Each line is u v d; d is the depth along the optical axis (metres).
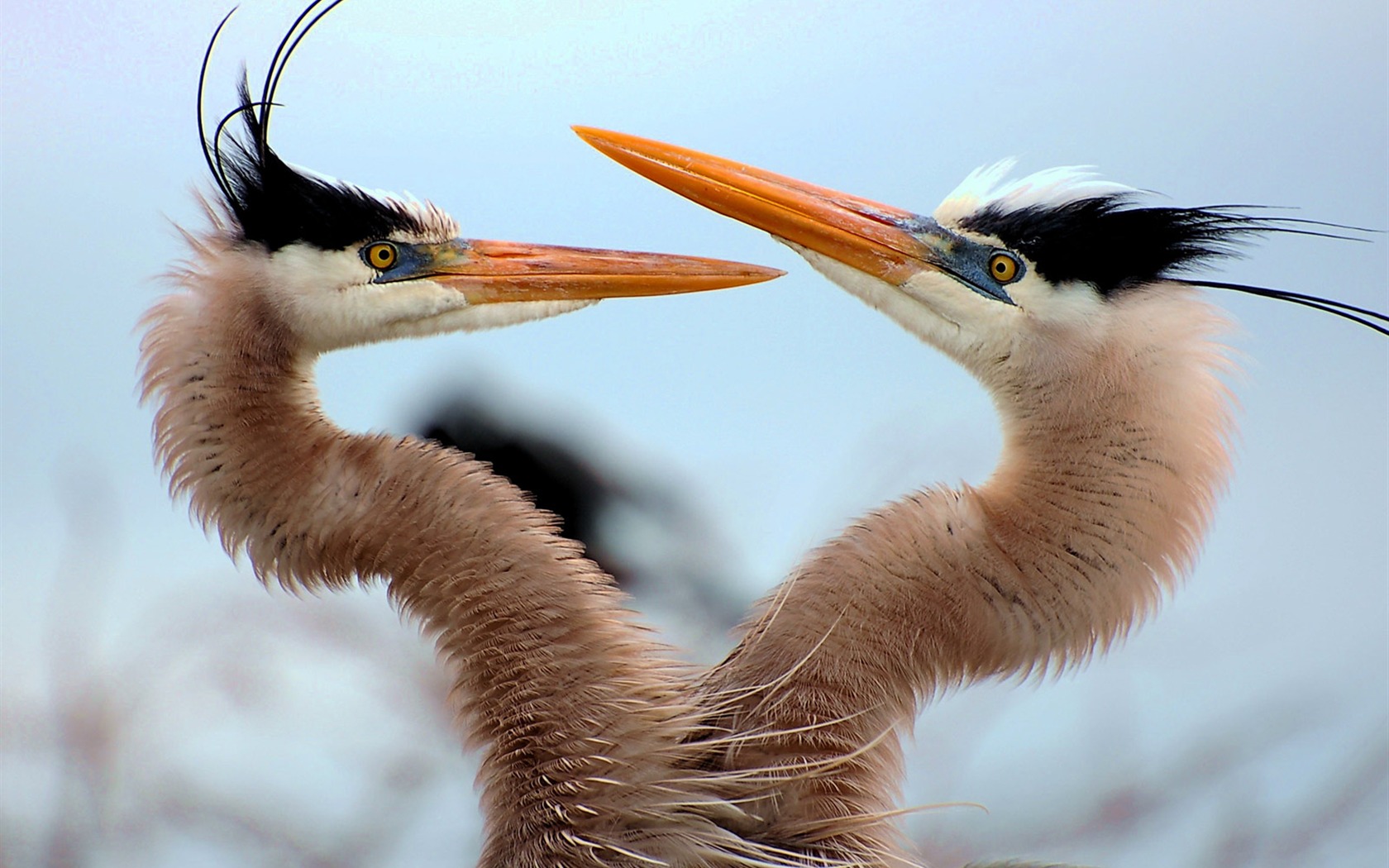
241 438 8.09
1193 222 8.12
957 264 8.13
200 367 8.09
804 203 8.17
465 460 8.10
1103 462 8.09
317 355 8.13
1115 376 8.09
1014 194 8.12
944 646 8.08
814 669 8.07
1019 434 8.10
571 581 8.08
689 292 8.18
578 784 8.05
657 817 8.05
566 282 8.17
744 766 8.07
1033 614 8.07
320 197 8.12
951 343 8.13
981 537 8.08
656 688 8.08
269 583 8.09
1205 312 8.11
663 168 8.20
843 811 8.06
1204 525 8.09
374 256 8.14
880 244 8.15
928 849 8.25
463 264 8.16
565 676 8.06
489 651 8.07
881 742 8.08
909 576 8.08
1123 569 8.08
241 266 8.11
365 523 8.08
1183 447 8.09
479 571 8.08
